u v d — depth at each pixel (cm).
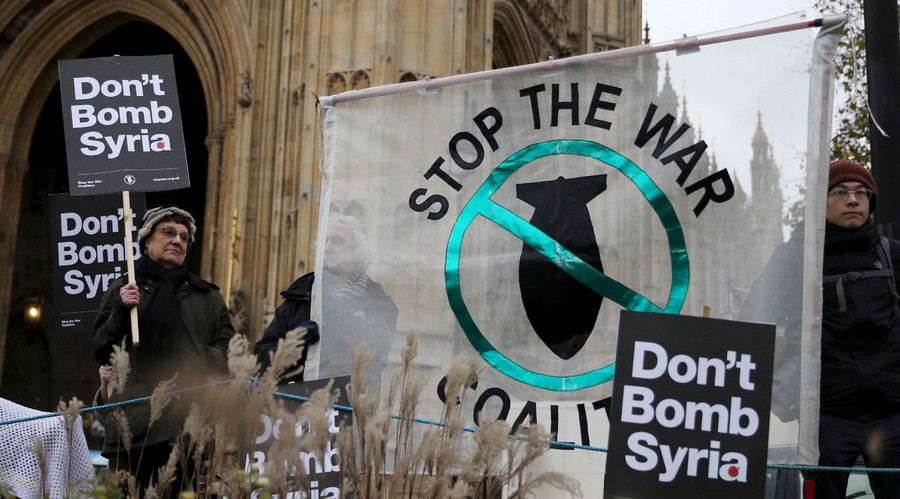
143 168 670
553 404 491
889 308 521
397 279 521
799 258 485
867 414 516
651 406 413
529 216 515
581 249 506
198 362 607
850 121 1360
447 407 380
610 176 511
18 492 423
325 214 533
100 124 675
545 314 503
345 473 369
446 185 528
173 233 632
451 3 1888
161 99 682
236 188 2209
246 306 2134
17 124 2639
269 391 371
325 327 521
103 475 404
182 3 2498
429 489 363
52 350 3366
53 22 2608
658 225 501
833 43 501
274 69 2238
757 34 510
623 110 516
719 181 499
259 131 2241
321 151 543
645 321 418
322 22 1864
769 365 415
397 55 1831
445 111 536
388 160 535
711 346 416
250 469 371
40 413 455
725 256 493
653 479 409
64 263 794
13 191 2641
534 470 430
